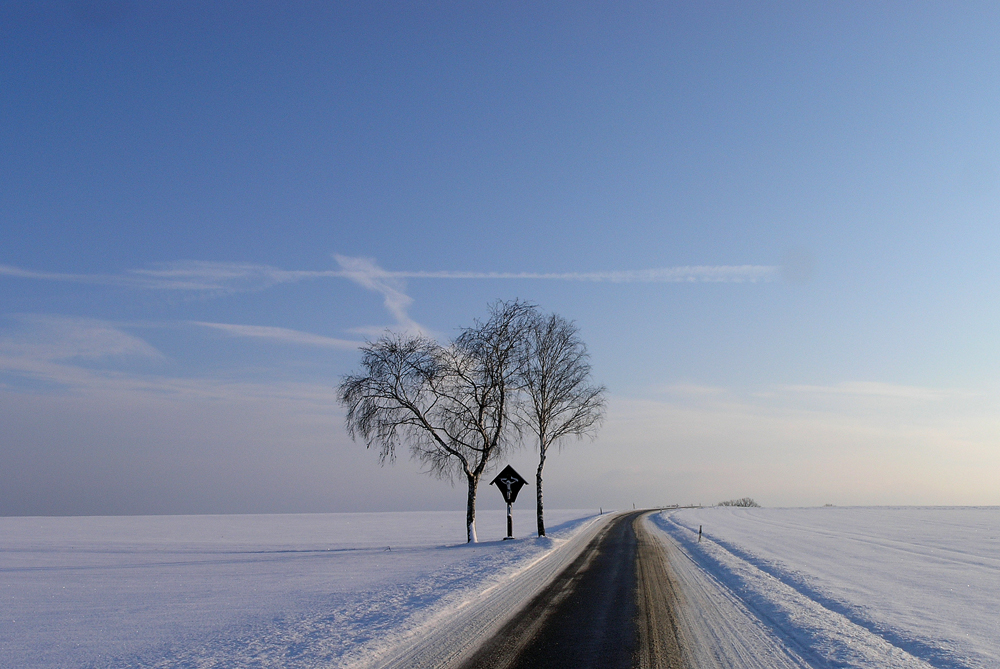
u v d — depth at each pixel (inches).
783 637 383.2
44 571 852.6
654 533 1413.6
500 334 1187.9
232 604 541.0
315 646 352.5
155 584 698.8
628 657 331.0
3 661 350.6
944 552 1025.5
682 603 506.6
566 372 1218.6
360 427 1170.0
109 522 2561.5
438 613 446.9
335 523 2375.7
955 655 339.9
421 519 2731.3
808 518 2404.0
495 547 1037.8
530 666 312.5
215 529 1980.8
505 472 1215.6
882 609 488.7
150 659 345.4
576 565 781.3
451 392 1192.8
